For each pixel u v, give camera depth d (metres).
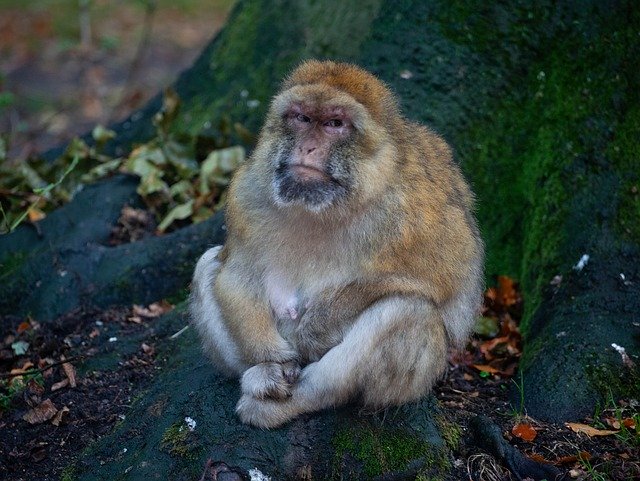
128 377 8.49
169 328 9.03
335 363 6.74
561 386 7.86
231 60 11.99
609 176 9.06
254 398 6.89
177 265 9.91
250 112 11.45
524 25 9.88
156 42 22.23
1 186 11.24
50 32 22.16
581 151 9.27
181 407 7.33
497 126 9.93
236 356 7.27
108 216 10.63
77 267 10.00
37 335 9.30
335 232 6.78
